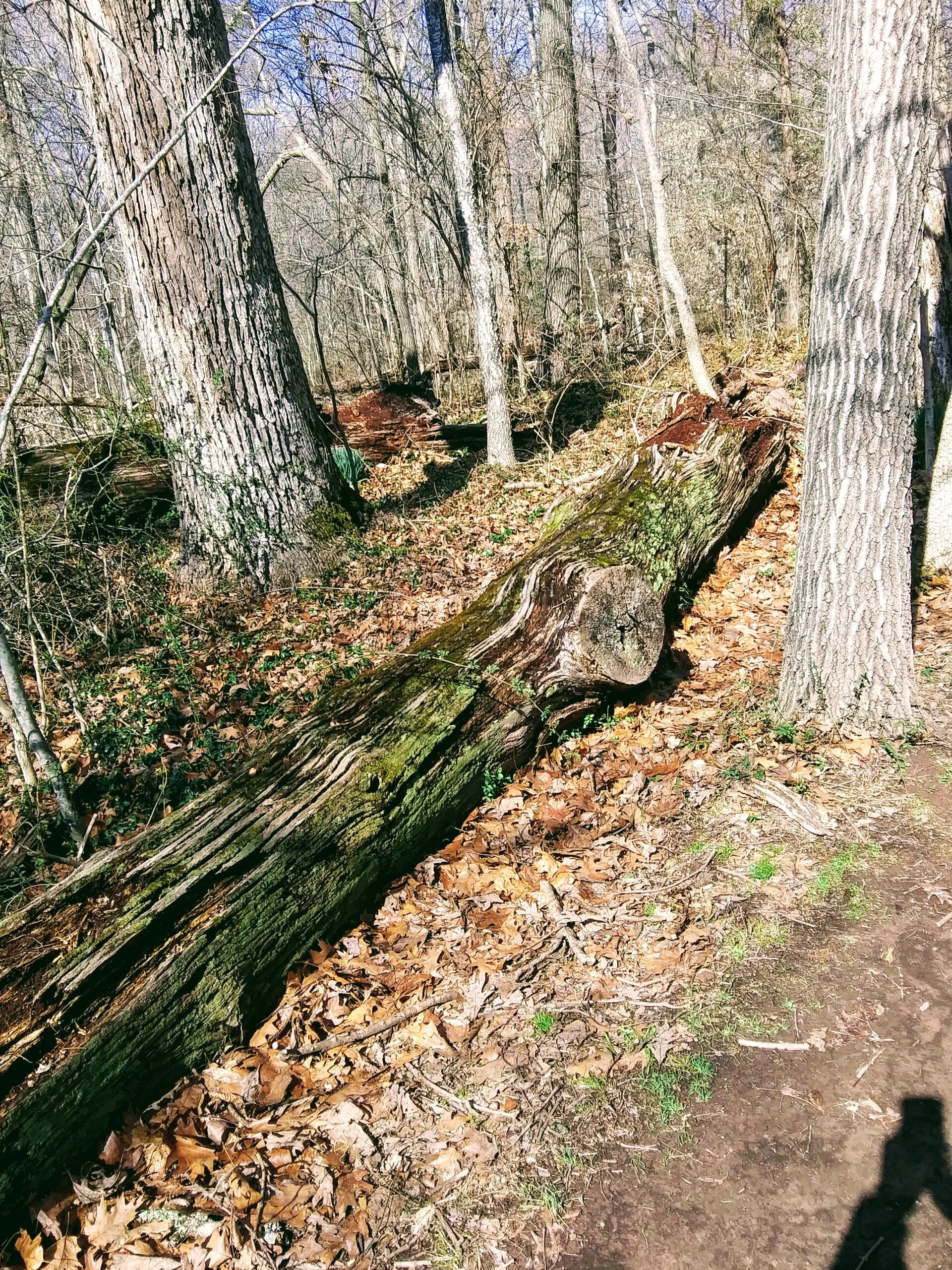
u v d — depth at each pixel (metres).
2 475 5.13
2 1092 2.62
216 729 5.34
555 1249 2.44
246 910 3.28
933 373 6.25
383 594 6.97
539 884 3.84
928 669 4.90
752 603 6.33
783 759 4.34
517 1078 2.95
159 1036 2.96
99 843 4.39
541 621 4.77
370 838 3.75
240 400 7.16
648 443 7.21
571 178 16.84
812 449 4.35
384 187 16.83
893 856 3.66
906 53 3.65
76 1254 2.49
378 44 11.92
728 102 15.52
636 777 4.43
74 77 6.70
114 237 11.05
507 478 10.37
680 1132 2.71
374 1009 3.30
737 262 18.78
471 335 19.02
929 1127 2.61
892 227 3.84
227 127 6.88
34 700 5.62
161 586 7.27
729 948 3.35
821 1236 2.38
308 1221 2.55
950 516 5.99
